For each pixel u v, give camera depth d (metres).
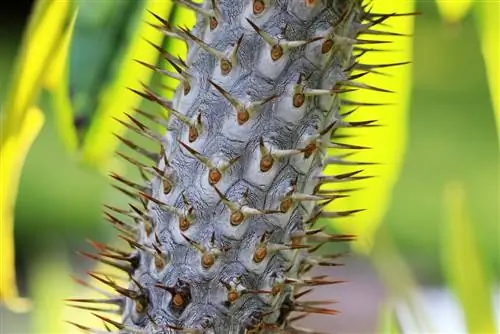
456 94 2.23
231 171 0.53
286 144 0.53
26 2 2.14
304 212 0.54
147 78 0.67
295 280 0.54
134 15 0.66
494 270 2.15
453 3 0.69
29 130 0.68
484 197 2.27
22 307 0.70
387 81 0.69
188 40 0.55
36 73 0.65
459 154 2.31
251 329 0.54
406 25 0.67
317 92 0.53
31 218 1.88
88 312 0.83
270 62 0.53
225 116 0.54
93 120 0.68
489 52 0.71
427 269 2.17
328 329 1.51
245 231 0.54
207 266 0.53
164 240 0.54
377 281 1.72
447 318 1.15
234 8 0.54
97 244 0.58
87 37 0.67
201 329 0.53
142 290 0.55
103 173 0.71
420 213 2.25
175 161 0.54
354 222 0.73
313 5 0.53
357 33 0.55
